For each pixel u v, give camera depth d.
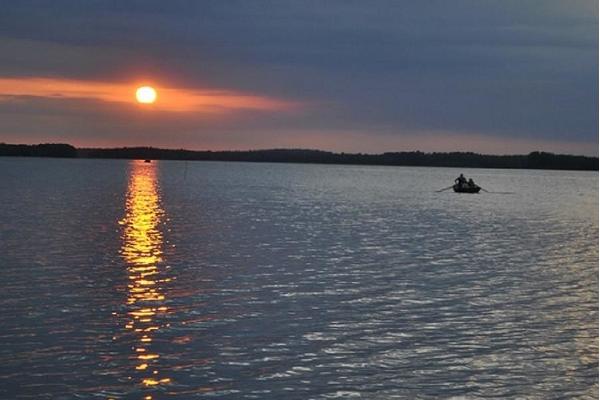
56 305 18.36
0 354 14.24
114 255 27.09
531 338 16.00
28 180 98.25
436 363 14.20
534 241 34.69
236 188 89.81
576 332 16.53
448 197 75.81
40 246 29.20
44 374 13.20
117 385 12.77
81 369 13.52
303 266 25.22
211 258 26.80
